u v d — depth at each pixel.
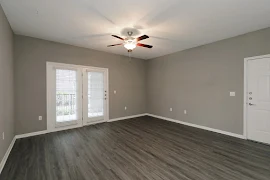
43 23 2.84
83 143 3.12
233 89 3.55
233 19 2.68
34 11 2.40
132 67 5.77
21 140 3.26
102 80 4.91
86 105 4.55
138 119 5.46
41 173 2.04
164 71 5.44
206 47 4.11
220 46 3.79
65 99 4.12
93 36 3.53
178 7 2.28
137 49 4.67
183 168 2.16
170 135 3.66
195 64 4.39
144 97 6.20
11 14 2.49
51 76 3.86
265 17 2.59
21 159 2.42
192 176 1.96
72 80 4.23
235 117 3.53
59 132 3.87
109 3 2.18
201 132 3.90
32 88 3.58
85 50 4.48
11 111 2.97
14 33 3.32
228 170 2.11
